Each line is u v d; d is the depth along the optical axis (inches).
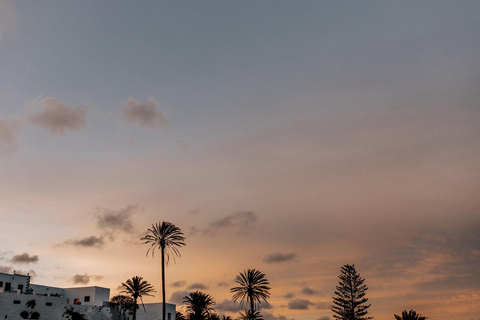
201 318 4232.3
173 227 3688.5
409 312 4094.5
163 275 3538.4
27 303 4254.4
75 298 4970.5
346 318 5433.1
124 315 4923.7
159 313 5039.4
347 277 5595.5
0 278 4557.1
